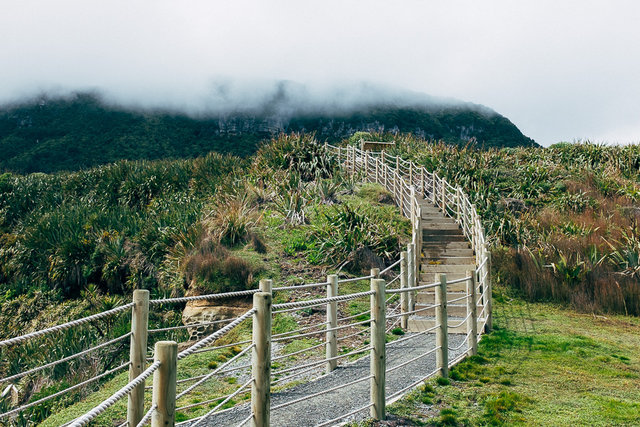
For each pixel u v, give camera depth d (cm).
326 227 1627
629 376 802
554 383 753
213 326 1260
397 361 860
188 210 1862
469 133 11169
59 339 1238
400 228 1742
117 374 1042
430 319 1142
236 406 662
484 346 955
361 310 1255
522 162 2462
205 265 1383
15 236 2138
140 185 2372
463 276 1359
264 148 2520
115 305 1520
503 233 1658
